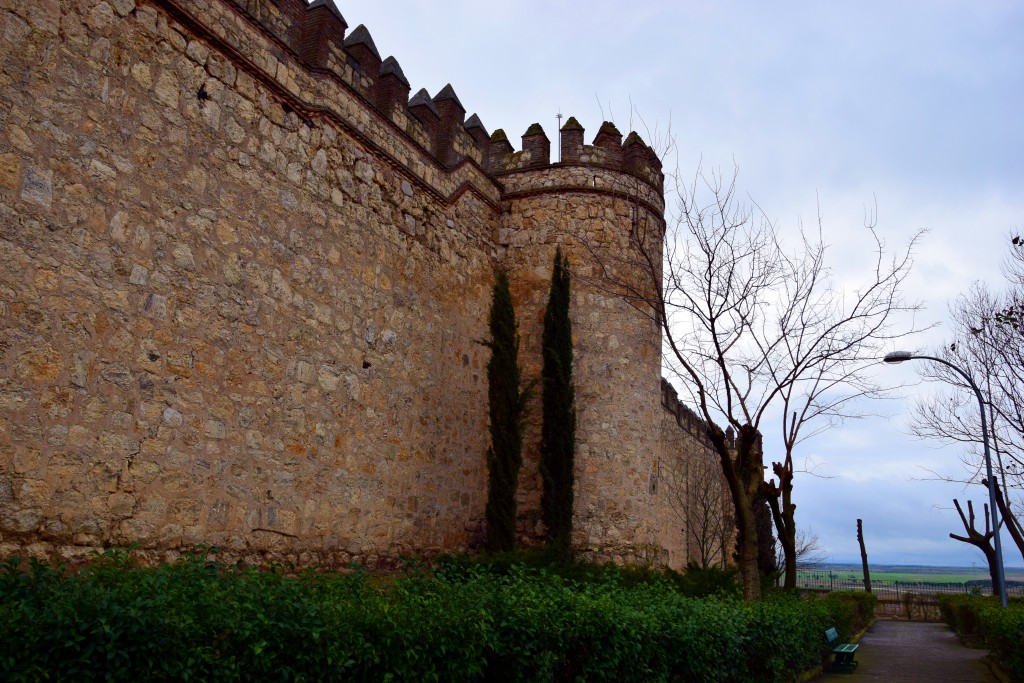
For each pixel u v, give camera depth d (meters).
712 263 14.44
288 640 4.46
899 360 19.89
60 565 5.75
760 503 30.75
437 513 15.18
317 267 12.45
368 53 14.34
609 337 17.59
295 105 12.24
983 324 22.56
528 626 6.27
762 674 10.54
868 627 30.67
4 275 7.88
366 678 4.82
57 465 8.27
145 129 9.62
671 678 8.47
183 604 4.48
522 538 16.69
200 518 9.98
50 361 8.27
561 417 16.48
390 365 14.10
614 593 8.97
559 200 18.22
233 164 10.96
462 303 16.67
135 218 9.38
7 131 8.00
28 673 3.57
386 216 14.33
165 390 9.60
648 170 19.03
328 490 12.34
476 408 16.80
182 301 9.95
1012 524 22.83
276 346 11.47
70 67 8.73
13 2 8.16
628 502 17.05
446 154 16.61
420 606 5.68
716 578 15.14
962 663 17.56
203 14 10.57
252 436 10.91
